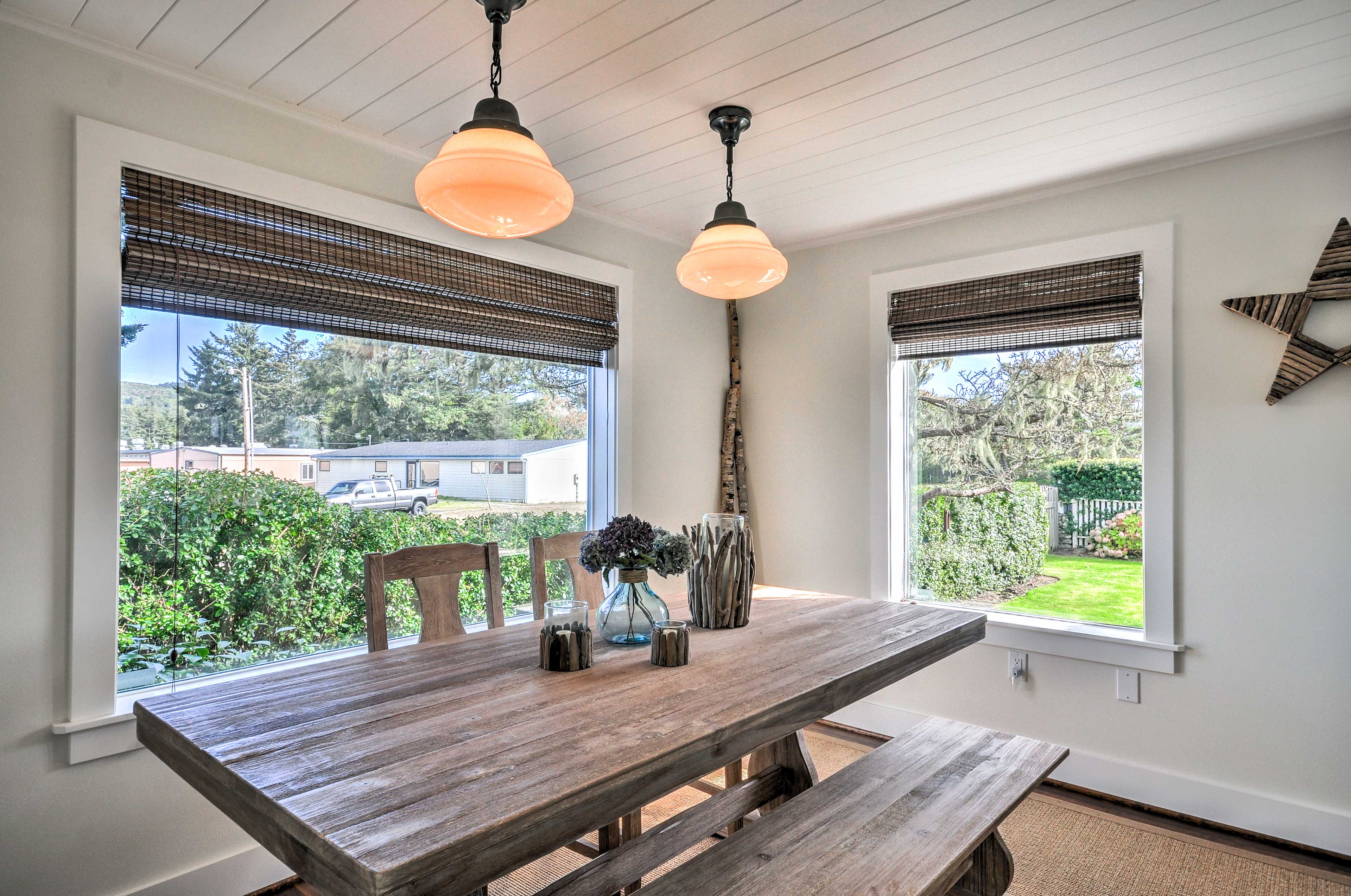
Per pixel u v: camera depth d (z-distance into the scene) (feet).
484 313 9.60
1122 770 9.40
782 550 12.98
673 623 6.60
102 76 6.64
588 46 6.56
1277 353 8.50
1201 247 9.00
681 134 8.39
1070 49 6.62
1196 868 7.89
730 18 6.14
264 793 3.68
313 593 8.45
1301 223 8.36
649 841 6.40
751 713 4.91
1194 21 6.17
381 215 8.56
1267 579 8.52
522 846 3.52
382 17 6.15
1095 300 9.82
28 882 6.22
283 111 7.77
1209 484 8.91
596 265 11.14
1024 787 6.12
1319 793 8.17
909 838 5.26
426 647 6.70
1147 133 8.39
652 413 12.03
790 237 12.32
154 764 6.93
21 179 6.22
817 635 7.17
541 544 8.96
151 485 7.21
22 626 6.22
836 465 12.34
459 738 4.43
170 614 7.34
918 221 11.46
